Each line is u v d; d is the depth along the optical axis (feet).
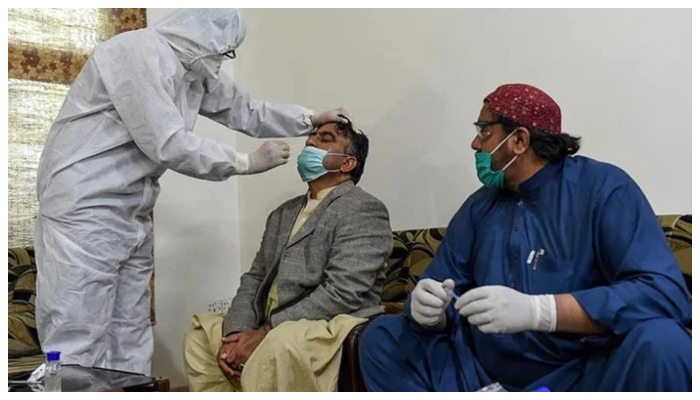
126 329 7.01
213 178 6.61
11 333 7.09
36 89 8.76
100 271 6.45
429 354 5.23
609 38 6.80
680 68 6.26
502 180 5.33
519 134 5.18
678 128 6.25
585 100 6.97
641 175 6.53
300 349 5.71
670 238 5.67
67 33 9.06
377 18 8.97
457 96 8.03
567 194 5.03
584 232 4.86
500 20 7.70
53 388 4.88
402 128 8.63
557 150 5.14
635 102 6.59
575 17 7.07
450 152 8.05
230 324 6.90
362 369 5.43
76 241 6.33
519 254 5.10
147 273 7.25
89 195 6.38
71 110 6.54
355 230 6.57
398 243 7.75
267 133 7.91
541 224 5.08
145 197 6.84
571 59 7.09
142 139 6.31
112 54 6.39
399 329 5.36
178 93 6.80
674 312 4.41
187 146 6.30
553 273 4.92
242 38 6.96
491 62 7.75
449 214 8.03
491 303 4.56
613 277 4.75
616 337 4.44
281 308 6.72
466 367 5.19
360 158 7.27
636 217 4.71
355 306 6.37
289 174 9.96
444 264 5.64
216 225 10.52
